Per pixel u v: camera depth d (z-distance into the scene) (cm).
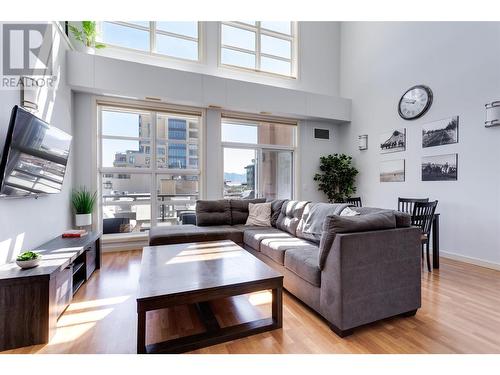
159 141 447
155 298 154
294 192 554
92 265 303
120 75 379
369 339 175
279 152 548
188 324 195
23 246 234
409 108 429
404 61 443
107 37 418
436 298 238
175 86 412
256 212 408
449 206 370
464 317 204
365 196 524
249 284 177
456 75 363
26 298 169
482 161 333
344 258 176
